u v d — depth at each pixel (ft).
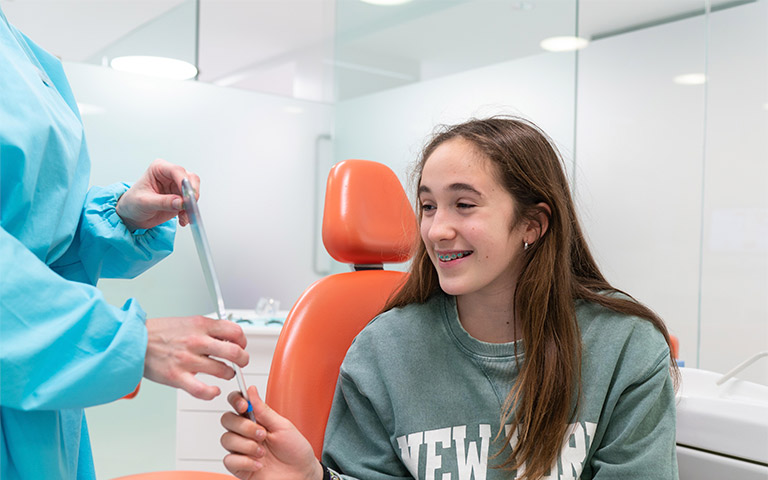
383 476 3.17
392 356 3.28
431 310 3.42
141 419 8.75
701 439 3.55
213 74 14.79
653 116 11.83
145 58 9.52
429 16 9.01
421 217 3.15
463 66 8.64
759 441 3.32
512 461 3.01
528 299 3.13
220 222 9.71
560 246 3.17
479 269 2.99
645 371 3.04
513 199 3.04
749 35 10.26
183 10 9.37
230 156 9.80
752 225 9.96
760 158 9.96
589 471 3.09
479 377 3.19
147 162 9.22
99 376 1.87
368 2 9.78
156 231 2.96
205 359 2.02
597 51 12.77
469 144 3.03
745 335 9.87
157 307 9.15
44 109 2.20
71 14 10.91
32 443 2.14
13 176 2.05
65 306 1.92
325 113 10.64
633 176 12.10
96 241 2.72
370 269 4.11
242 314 9.00
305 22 12.52
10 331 1.82
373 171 4.06
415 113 9.07
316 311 3.67
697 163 11.16
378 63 9.58
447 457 3.07
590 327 3.20
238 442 2.34
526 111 8.08
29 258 1.92
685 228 11.24
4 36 2.33
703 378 4.17
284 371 3.51
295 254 10.32
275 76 15.02
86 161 2.67
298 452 2.52
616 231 12.28
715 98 10.65
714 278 10.32
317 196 10.55
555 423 2.98
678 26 11.49
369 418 3.30
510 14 8.21
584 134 12.97
